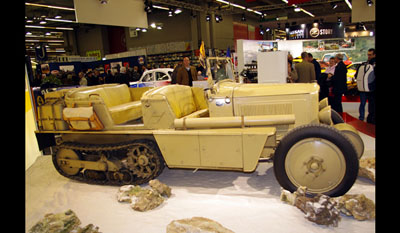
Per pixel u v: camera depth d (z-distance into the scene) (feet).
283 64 19.92
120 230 9.21
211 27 64.49
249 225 8.86
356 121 21.91
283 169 10.07
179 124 11.35
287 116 10.61
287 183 10.15
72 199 11.84
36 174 15.10
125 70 39.09
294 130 9.95
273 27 94.73
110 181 13.08
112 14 29.71
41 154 18.45
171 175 13.71
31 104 17.88
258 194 11.00
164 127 11.84
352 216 9.11
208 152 10.98
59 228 9.09
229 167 10.89
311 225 8.70
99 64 50.55
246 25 78.95
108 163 12.68
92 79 41.86
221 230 8.13
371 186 10.96
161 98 11.70
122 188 11.78
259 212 9.60
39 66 42.88
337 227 8.57
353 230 8.38
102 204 11.21
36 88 18.83
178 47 60.29
